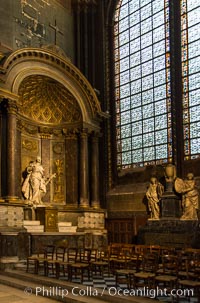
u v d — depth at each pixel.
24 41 19.45
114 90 22.12
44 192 19.17
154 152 19.67
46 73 18.84
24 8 19.69
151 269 10.67
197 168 17.66
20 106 18.83
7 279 12.48
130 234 19.53
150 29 20.62
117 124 21.78
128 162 20.86
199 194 17.06
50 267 13.71
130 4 21.88
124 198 20.19
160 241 16.42
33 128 20.22
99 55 22.59
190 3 18.92
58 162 20.77
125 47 21.89
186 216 16.47
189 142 18.20
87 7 23.00
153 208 17.83
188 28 18.89
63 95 20.25
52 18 21.44
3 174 16.97
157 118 19.73
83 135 20.31
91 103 20.41
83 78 19.94
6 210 16.31
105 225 20.77
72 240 17.95
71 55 22.56
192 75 18.47
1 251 15.20
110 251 12.83
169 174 17.44
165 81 19.56
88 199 20.34
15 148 17.14
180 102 18.69
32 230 17.09
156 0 20.48
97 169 20.75
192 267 9.92
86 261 12.26
